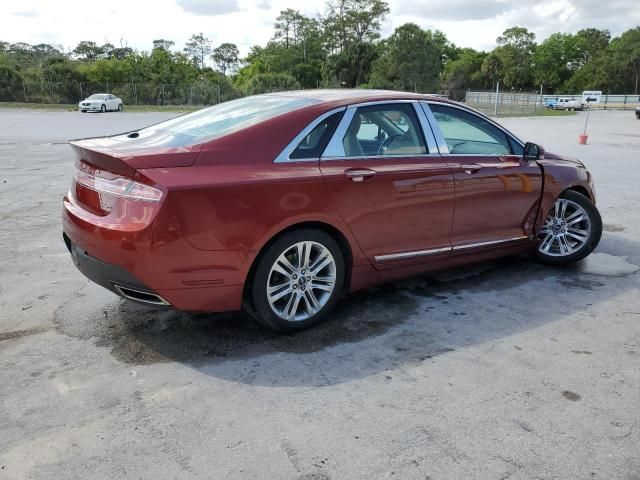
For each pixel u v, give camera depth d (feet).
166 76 204.95
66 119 96.84
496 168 14.66
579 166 17.16
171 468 7.78
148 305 10.79
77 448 8.18
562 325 12.73
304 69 308.81
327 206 11.61
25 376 10.15
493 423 8.91
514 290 14.93
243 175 10.62
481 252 14.97
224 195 10.32
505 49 335.67
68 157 41.52
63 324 12.37
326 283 12.25
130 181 10.23
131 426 8.73
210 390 9.81
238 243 10.61
